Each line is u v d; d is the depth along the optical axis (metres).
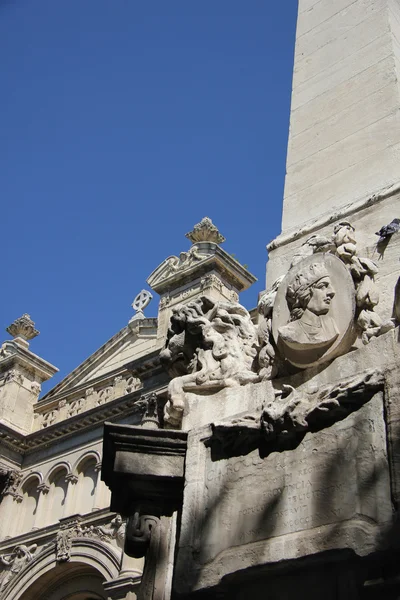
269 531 5.42
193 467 6.15
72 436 29.31
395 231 6.62
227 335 6.95
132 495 6.53
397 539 4.72
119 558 23.55
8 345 33.72
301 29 10.03
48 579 25.97
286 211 8.30
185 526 5.85
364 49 8.96
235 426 6.00
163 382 25.84
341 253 6.52
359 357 5.77
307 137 8.79
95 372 32.50
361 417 5.40
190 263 28.53
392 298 6.21
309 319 6.16
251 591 5.41
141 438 6.49
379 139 7.96
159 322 27.92
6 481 29.69
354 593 4.94
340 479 5.25
